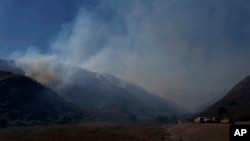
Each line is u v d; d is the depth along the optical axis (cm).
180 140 9812
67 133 12194
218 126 10744
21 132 13362
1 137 11625
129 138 10594
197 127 11444
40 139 10638
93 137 10869
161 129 14675
